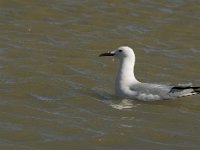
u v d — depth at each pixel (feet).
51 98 57.77
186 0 91.91
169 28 82.33
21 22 79.15
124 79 58.39
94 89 61.00
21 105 55.36
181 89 56.39
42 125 51.80
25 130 50.67
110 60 69.72
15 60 66.69
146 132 51.75
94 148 48.70
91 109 55.83
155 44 76.84
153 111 55.67
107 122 53.11
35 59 67.51
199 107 57.31
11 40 72.84
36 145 48.44
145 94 57.16
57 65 66.28
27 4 84.38
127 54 58.59
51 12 83.15
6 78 61.52
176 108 56.54
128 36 78.38
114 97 58.80
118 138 50.42
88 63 68.23
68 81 62.34
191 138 51.34
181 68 69.21
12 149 47.50
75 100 57.57
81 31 78.48
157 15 86.07
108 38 77.15
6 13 81.25
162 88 57.06
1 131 50.19
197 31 82.69
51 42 73.87
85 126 52.08
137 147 49.34
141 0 89.92
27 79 61.52
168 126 53.26
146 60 70.79
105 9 85.87
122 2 88.58
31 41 73.36
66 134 50.52
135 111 55.52
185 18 86.02
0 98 56.49
